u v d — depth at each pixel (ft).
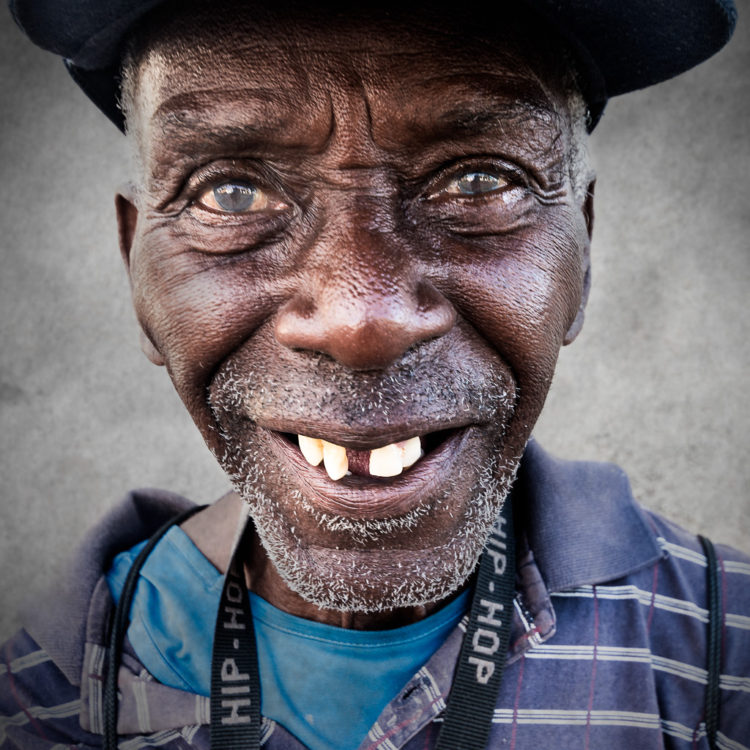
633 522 3.80
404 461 2.79
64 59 3.31
